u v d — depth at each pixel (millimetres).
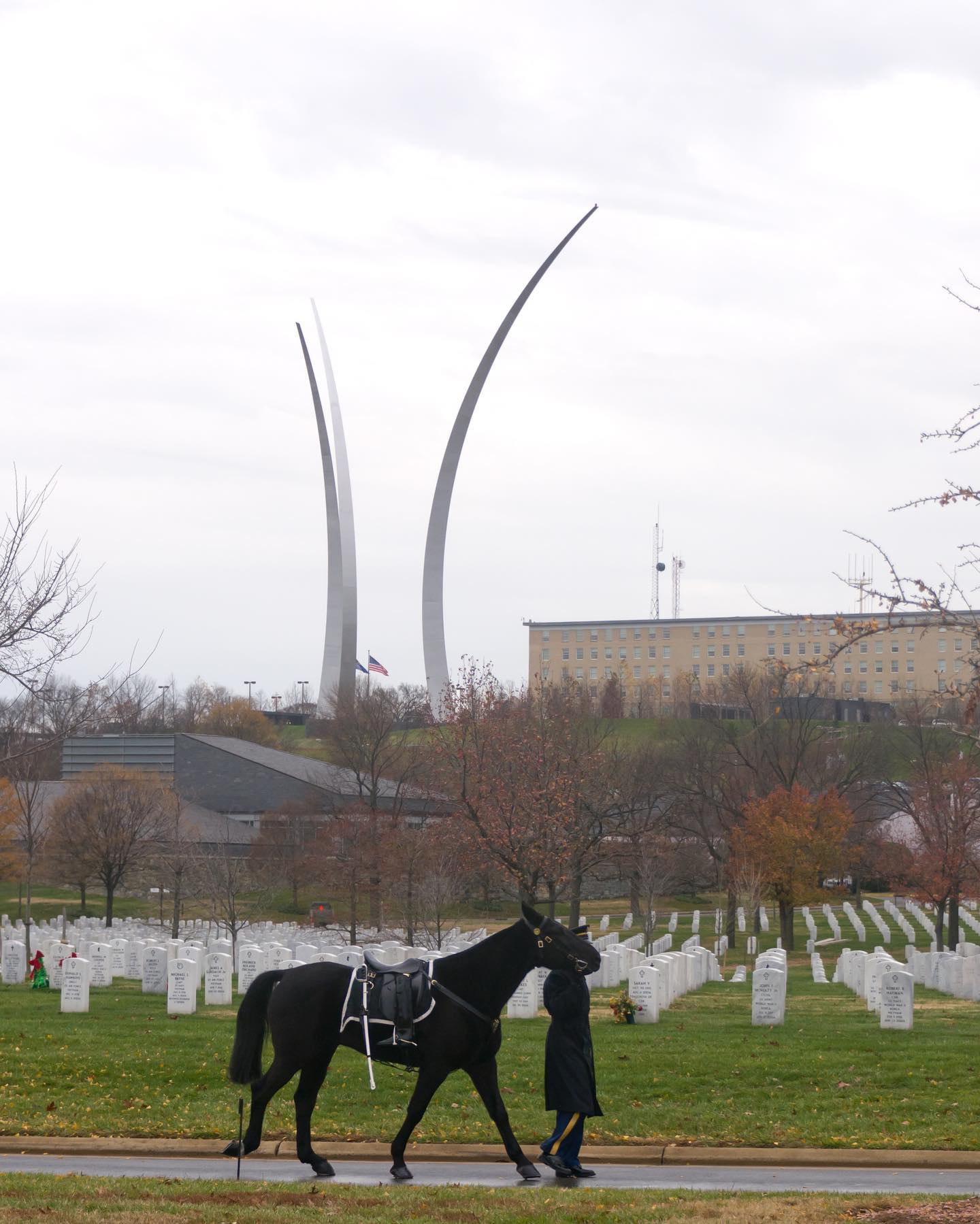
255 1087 12688
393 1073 17406
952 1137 14289
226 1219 10312
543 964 12656
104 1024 23312
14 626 19031
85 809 62375
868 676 135875
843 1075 17219
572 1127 12867
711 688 131375
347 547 121500
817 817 60719
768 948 60156
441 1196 11359
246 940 48344
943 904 53312
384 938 51500
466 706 50594
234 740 96125
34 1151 14617
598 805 49844
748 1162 13773
